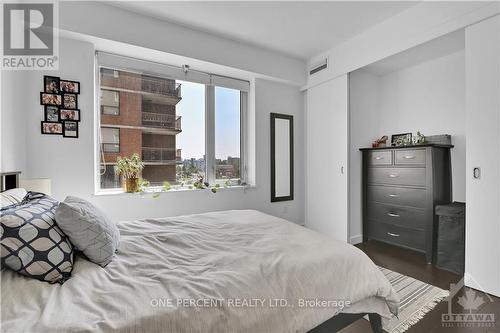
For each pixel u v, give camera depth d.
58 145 2.39
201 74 3.35
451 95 3.07
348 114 3.33
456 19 2.22
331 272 1.24
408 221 3.03
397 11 2.62
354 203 3.54
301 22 2.80
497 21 2.01
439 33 2.34
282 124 3.93
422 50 2.94
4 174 1.77
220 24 2.84
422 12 2.46
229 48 3.20
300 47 3.44
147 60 2.97
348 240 3.40
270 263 1.23
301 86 4.03
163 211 2.95
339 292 1.20
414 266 2.73
